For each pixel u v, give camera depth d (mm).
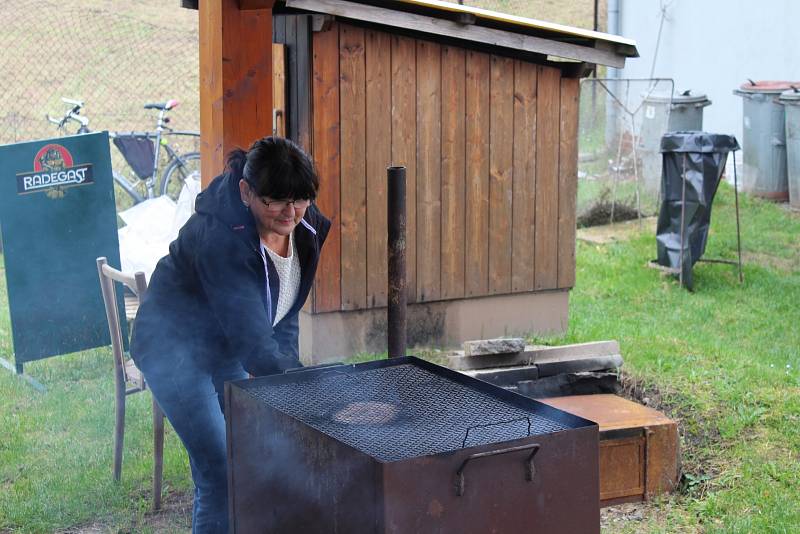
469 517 2346
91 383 5887
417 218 6242
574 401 4945
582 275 8297
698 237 7969
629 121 11367
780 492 4426
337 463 2391
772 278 8227
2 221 5719
